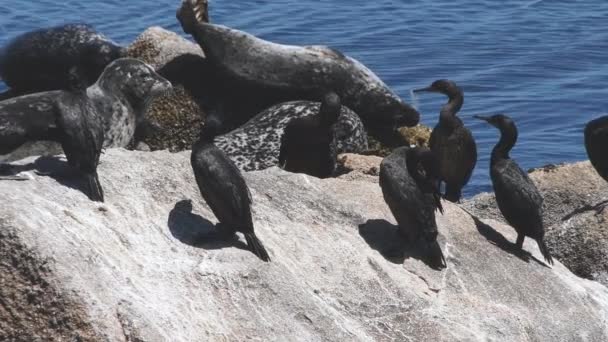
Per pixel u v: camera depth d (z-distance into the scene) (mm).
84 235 13555
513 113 31641
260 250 14250
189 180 15375
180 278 13734
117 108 19391
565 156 28922
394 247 15617
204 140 14352
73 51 24906
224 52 23906
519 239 16594
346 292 14766
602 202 19469
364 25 38812
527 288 15938
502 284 15852
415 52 36219
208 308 13586
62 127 14234
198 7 24078
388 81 33875
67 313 12766
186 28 24000
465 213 17062
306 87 24109
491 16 40562
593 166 20047
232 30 24047
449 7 41500
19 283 12906
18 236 13008
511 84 33844
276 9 40188
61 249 13102
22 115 17281
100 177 14828
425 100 32125
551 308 15828
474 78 34281
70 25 25391
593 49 37188
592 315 16031
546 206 20266
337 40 37188
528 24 39688
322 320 14102
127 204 14523
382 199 16500
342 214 15992
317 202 16062
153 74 19797
